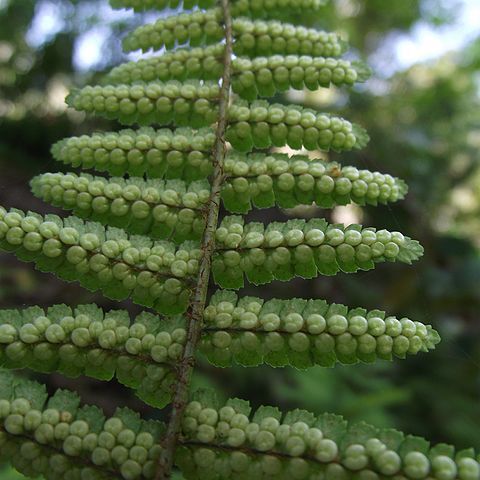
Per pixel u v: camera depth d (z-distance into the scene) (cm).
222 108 6
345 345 5
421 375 16
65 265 5
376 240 5
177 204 6
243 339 5
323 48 7
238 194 6
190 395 5
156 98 6
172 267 5
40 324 5
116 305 17
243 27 7
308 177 6
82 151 6
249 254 5
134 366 5
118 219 5
